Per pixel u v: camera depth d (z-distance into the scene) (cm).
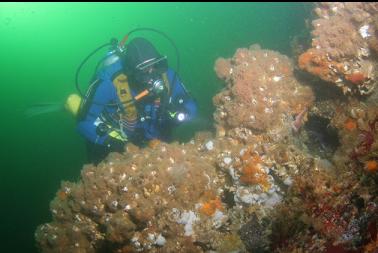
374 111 246
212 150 324
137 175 277
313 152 319
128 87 350
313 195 228
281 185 265
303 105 349
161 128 379
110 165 297
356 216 206
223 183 303
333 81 316
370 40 306
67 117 1373
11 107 1770
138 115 358
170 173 277
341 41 320
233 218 274
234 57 395
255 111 328
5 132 1380
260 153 285
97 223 299
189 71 1252
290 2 1406
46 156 1140
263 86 348
